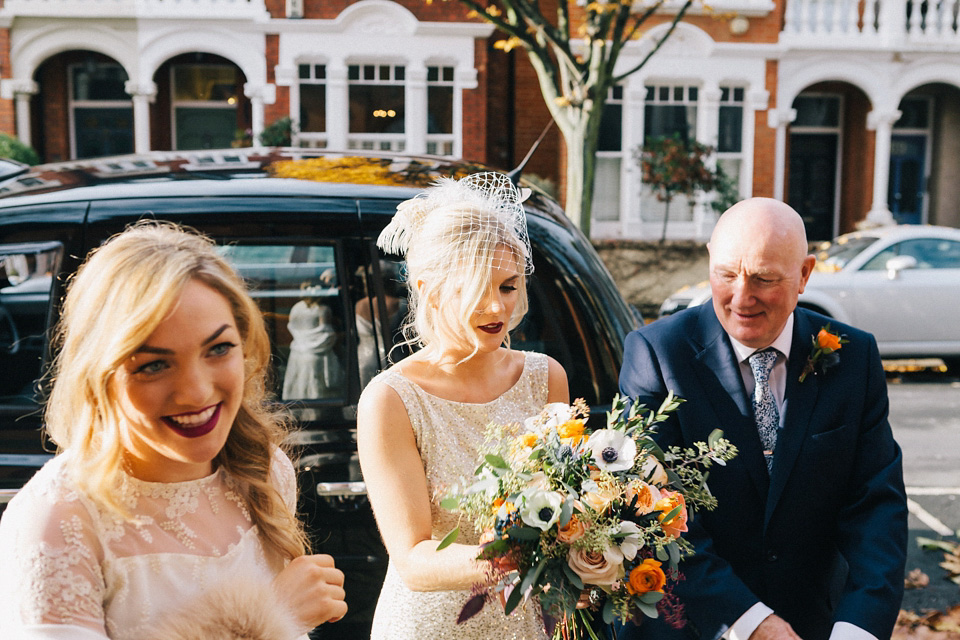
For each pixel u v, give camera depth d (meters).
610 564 1.65
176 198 2.72
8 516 1.36
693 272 13.53
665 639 2.14
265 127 13.17
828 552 2.26
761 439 2.24
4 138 11.91
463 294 1.86
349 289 2.72
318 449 2.64
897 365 9.98
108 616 1.36
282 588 1.54
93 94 14.78
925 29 15.42
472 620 1.95
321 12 13.28
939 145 17.09
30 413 2.60
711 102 14.29
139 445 1.43
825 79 14.90
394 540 1.86
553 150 14.54
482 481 1.70
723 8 14.02
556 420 1.82
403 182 2.93
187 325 1.38
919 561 4.61
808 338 2.25
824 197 16.69
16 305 2.65
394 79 13.70
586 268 2.84
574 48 13.19
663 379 2.30
